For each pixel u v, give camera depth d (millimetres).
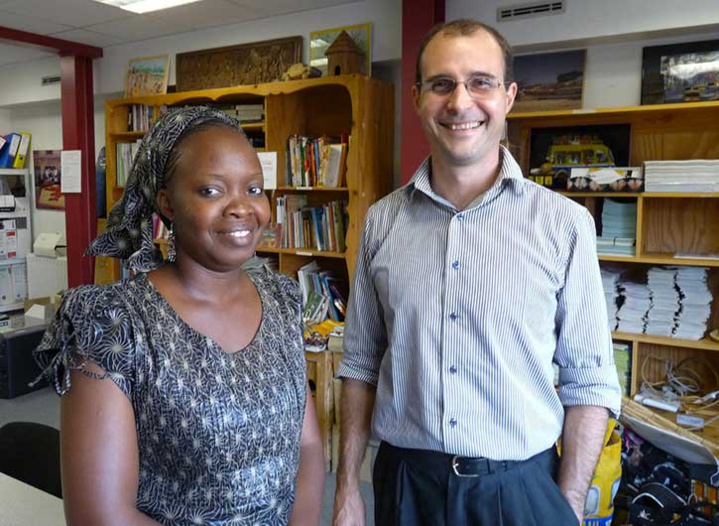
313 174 3707
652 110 2918
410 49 3361
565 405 1330
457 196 1348
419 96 1329
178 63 4570
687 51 3010
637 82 3148
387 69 3916
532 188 1320
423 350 1290
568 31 3131
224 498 826
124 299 808
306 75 3650
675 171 2830
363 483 3057
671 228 3166
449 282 1286
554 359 1352
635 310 3041
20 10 4035
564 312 1285
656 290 2982
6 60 5660
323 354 3262
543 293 1256
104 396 763
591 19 3072
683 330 2936
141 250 857
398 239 1391
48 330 808
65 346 768
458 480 1242
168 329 819
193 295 871
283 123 3881
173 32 4551
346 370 1522
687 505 2184
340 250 3648
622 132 3180
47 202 6129
